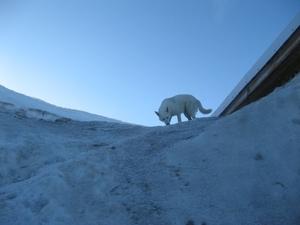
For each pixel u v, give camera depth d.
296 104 5.33
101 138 8.84
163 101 13.29
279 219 4.06
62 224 4.09
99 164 5.52
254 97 8.87
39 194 4.61
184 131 7.09
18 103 12.74
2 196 4.75
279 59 7.64
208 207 4.50
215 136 5.70
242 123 5.63
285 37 7.35
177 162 5.51
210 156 5.40
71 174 5.15
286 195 4.31
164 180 5.17
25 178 6.02
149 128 9.74
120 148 6.23
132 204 4.68
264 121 5.43
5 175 5.91
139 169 5.54
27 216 4.25
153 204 4.66
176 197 4.75
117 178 5.29
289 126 5.09
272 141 5.05
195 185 4.93
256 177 4.71
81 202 4.59
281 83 8.24
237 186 4.70
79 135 9.05
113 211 4.52
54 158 6.93
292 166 4.57
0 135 7.41
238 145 5.34
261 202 4.36
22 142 6.98
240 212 4.32
